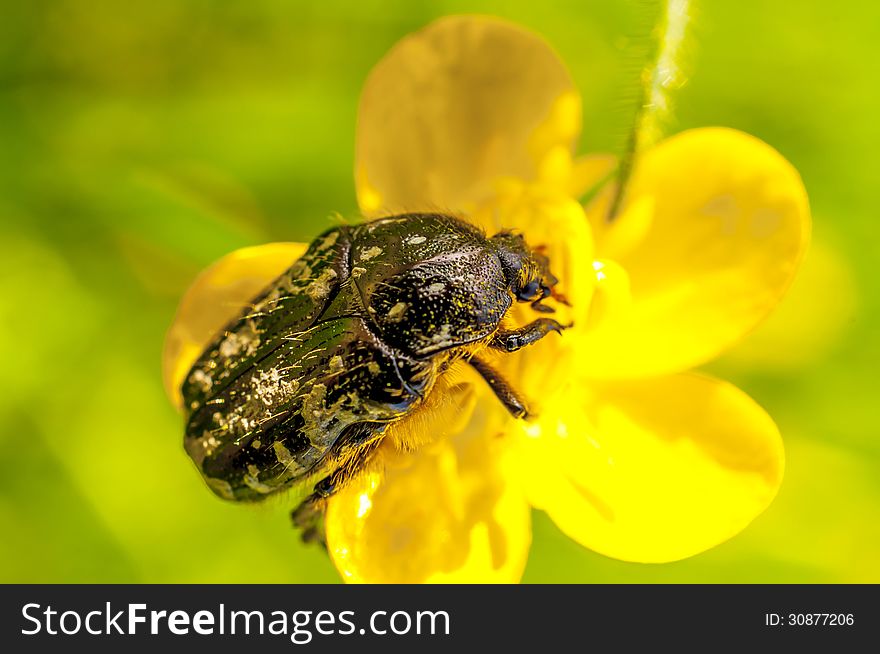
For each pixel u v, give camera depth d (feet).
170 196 0.36
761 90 0.36
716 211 0.31
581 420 0.31
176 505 0.36
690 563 0.36
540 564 0.36
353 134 0.36
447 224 0.30
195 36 0.36
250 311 0.31
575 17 0.37
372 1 0.37
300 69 0.37
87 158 0.36
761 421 0.31
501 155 0.32
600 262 0.31
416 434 0.31
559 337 0.31
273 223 0.36
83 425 0.36
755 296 0.31
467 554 0.31
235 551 0.36
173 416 0.36
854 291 0.36
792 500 0.36
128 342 0.36
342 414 0.30
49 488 0.36
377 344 0.30
